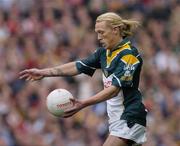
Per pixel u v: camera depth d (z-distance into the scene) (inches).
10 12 2128.4
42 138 1679.4
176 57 2048.5
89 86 1790.1
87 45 1990.7
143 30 2129.7
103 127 1700.3
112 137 871.7
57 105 869.8
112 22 867.4
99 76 1804.9
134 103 869.2
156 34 2128.4
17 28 2066.9
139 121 869.8
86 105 845.2
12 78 1849.2
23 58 1937.7
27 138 1673.2
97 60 898.7
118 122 871.1
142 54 2014.0
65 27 2076.8
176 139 1739.7
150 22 2170.3
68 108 871.1
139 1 2213.3
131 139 868.6
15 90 1809.8
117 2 2183.8
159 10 2214.6
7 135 1657.2
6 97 1779.0
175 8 2231.8
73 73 912.9
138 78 872.9
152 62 1998.0
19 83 1824.6
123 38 876.0
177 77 1979.6
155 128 1734.7
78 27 2084.2
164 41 2112.5
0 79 1831.9
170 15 2214.6
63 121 1715.1
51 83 1788.9
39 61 1932.8
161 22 2192.4
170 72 1990.7
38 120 1718.8
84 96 1784.0
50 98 873.5
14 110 1739.7
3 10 2134.6
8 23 2085.4
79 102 842.2
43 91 1777.8
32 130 1699.1
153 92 1878.7
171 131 1769.2
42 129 1699.1
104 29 868.6
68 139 1684.3
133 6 2201.0
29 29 2066.9
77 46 2000.5
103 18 869.2
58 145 1672.0
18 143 1662.2
